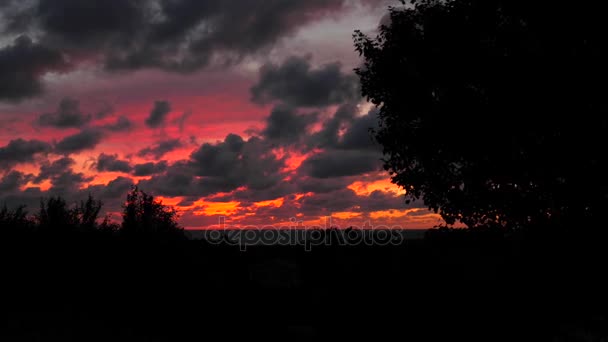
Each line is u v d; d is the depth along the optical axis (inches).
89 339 394.6
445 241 645.9
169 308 500.1
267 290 642.2
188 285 537.6
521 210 532.7
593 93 484.4
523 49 503.8
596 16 485.7
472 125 520.4
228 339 455.8
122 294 510.6
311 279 710.5
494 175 534.0
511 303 489.4
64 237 524.1
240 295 583.8
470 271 566.3
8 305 457.1
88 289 513.3
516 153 516.7
